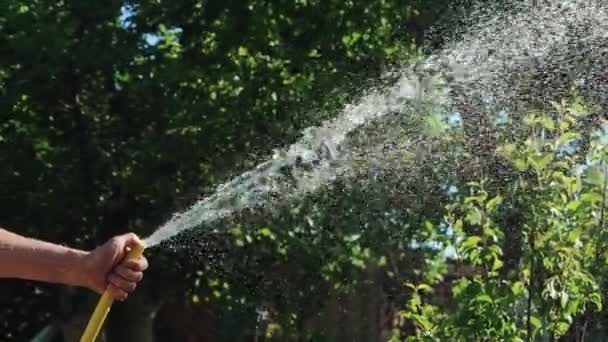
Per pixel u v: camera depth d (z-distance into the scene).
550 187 4.91
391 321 9.41
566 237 4.89
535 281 4.98
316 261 8.92
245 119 9.05
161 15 9.42
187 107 9.20
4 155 9.38
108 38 9.23
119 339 9.87
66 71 9.23
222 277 9.27
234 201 6.38
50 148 9.51
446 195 6.43
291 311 9.47
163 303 10.21
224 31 9.48
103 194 9.41
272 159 6.53
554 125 5.04
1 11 9.23
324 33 9.40
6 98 9.23
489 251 5.00
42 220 9.38
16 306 10.03
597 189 4.98
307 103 8.82
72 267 2.99
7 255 2.97
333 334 9.48
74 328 9.63
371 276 9.31
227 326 9.72
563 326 4.95
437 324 5.47
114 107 9.44
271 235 8.48
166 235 4.75
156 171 9.16
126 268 3.03
